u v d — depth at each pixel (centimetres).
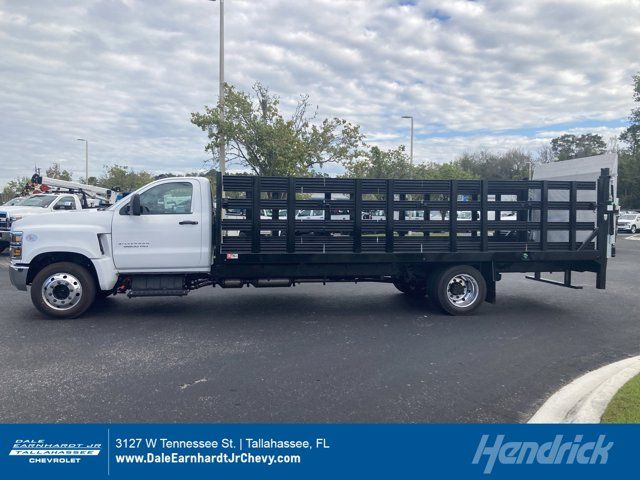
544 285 1240
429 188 827
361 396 495
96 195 1942
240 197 812
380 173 3459
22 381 525
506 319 841
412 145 3534
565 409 462
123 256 788
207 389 509
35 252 773
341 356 625
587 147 7669
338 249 808
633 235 3706
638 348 676
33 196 1767
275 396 493
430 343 689
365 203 810
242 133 1895
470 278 854
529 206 850
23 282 782
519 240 900
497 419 446
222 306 923
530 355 640
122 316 827
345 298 1020
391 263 852
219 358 611
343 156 2166
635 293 1116
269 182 784
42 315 826
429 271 877
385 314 870
